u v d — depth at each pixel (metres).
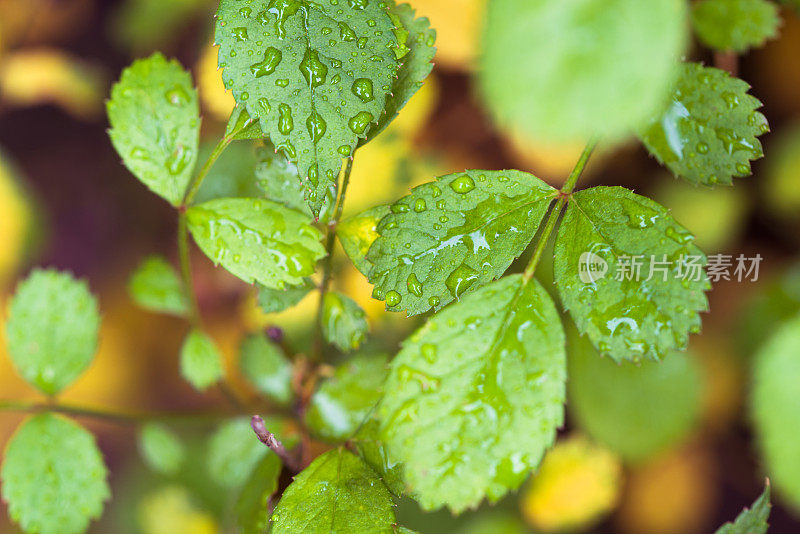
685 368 0.45
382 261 0.36
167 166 0.38
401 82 0.37
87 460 0.41
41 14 0.68
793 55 0.49
